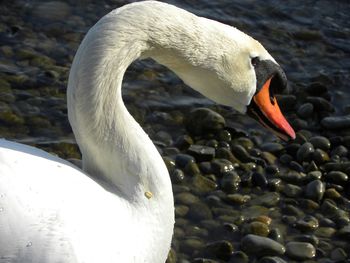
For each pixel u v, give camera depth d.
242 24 15.23
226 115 13.05
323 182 11.70
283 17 15.47
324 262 10.26
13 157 7.61
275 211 11.09
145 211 8.16
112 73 7.87
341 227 10.84
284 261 10.09
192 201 11.11
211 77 8.62
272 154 12.28
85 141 8.15
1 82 13.12
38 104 12.79
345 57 14.80
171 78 13.72
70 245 7.41
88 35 7.86
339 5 15.86
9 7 14.83
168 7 8.13
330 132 12.83
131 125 8.17
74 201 7.62
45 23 14.58
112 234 7.77
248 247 10.27
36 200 7.40
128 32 7.85
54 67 13.64
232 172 11.63
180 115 12.97
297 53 14.78
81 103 7.94
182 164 11.76
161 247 8.39
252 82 8.88
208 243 10.41
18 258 7.18
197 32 8.28
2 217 7.17
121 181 8.19
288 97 13.44
